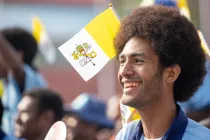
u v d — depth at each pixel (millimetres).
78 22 21844
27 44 9633
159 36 4477
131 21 4633
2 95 10070
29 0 20969
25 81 9039
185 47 4559
